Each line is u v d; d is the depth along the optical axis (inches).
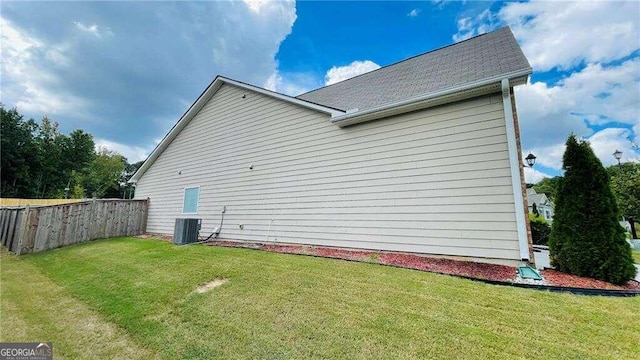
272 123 354.6
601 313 129.6
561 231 185.8
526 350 105.7
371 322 129.7
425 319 129.5
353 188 273.4
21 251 343.6
